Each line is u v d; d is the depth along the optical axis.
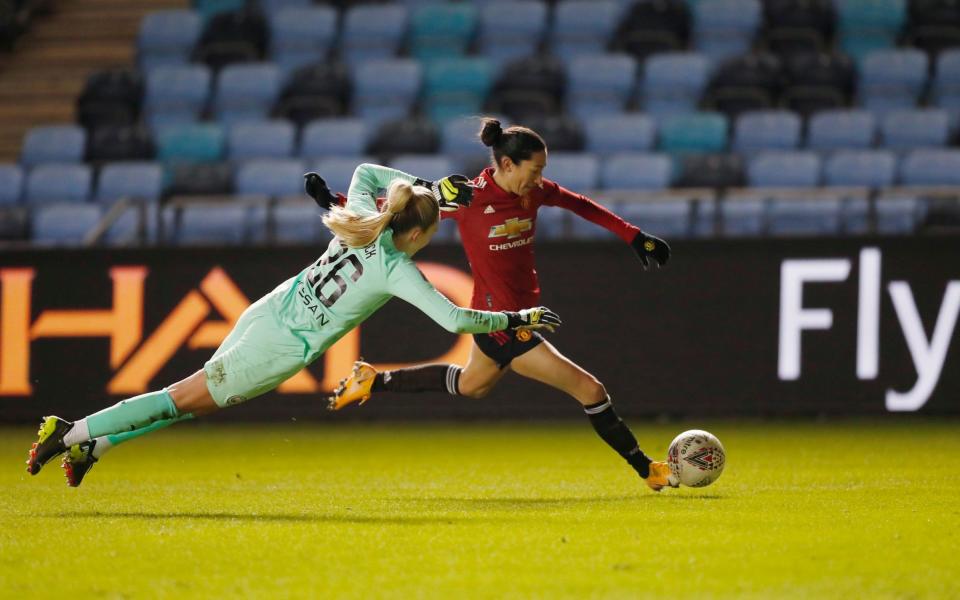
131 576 14.63
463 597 13.32
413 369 23.61
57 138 56.31
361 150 53.84
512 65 56.84
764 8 60.41
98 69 66.12
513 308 22.31
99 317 42.94
